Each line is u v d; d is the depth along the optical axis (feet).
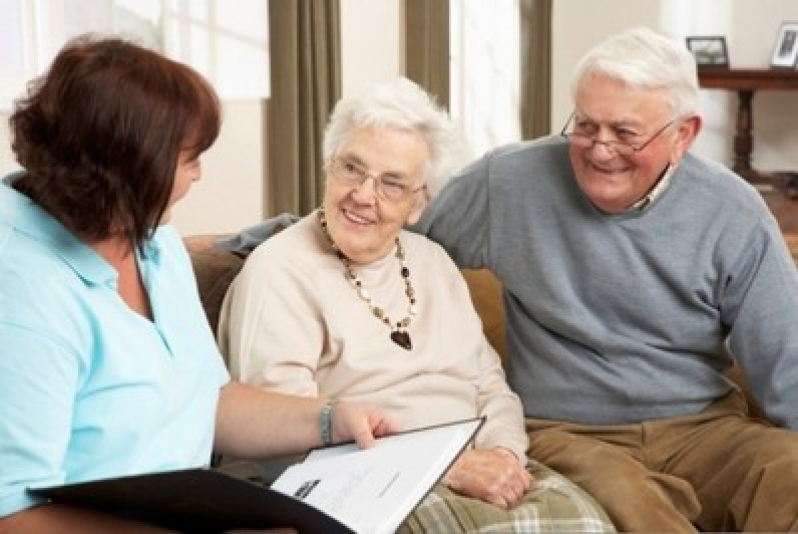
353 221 5.87
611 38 6.23
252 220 14.71
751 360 6.41
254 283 5.81
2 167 11.19
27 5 11.99
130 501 3.89
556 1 23.40
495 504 5.46
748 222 6.29
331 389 5.89
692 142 6.30
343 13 16.07
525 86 21.95
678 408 6.53
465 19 20.16
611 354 6.47
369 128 5.88
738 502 5.85
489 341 7.07
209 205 14.02
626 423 6.53
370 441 4.99
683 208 6.30
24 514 3.84
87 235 4.06
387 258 6.18
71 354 4.02
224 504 3.89
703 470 6.22
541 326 6.68
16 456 3.83
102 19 12.87
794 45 22.77
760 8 23.61
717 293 6.45
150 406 4.32
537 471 6.00
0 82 11.59
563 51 23.76
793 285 6.33
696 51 23.45
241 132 14.30
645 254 6.36
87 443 4.18
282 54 14.39
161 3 13.76
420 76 17.60
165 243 4.93
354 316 5.92
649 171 6.10
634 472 5.98
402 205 5.96
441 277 6.41
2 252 3.98
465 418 6.16
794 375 6.24
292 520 3.92
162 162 3.94
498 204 6.63
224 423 5.29
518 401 6.48
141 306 4.60
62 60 4.01
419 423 5.95
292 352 5.70
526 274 6.59
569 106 24.06
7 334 3.85
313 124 14.79
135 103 3.90
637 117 5.95
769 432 6.12
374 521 4.28
